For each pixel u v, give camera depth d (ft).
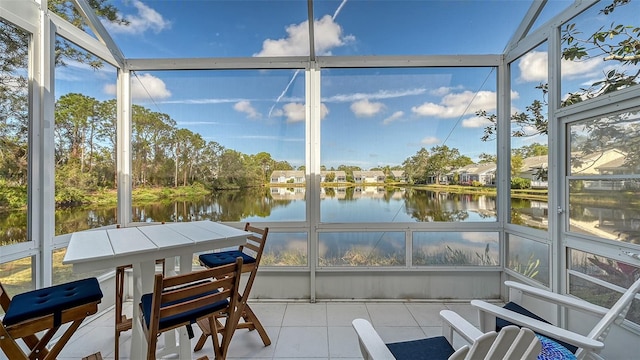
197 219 10.03
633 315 5.47
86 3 7.93
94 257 4.36
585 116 6.45
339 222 9.69
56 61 7.46
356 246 9.64
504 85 9.28
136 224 9.87
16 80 6.42
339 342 7.06
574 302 5.18
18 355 4.21
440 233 9.62
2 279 6.10
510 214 9.17
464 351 3.00
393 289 9.56
